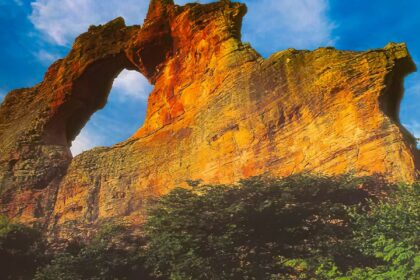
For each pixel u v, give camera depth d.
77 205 33.94
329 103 24.08
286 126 25.70
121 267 22.11
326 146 23.05
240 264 19.00
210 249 18.53
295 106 25.75
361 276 12.48
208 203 19.66
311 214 18.81
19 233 26.02
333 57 25.62
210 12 36.75
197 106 32.84
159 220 19.67
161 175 31.34
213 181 27.34
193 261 17.48
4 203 35.88
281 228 19.05
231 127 28.30
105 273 21.72
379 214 15.84
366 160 21.17
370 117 22.22
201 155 29.30
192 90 34.19
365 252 15.20
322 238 17.89
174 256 18.45
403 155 20.48
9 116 47.19
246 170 25.95
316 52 26.73
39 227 33.47
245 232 18.97
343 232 18.03
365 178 19.27
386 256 11.68
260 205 18.50
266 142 25.97
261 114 27.31
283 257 17.94
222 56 32.84
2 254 25.06
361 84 23.42
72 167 37.09
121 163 34.72
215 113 30.25
